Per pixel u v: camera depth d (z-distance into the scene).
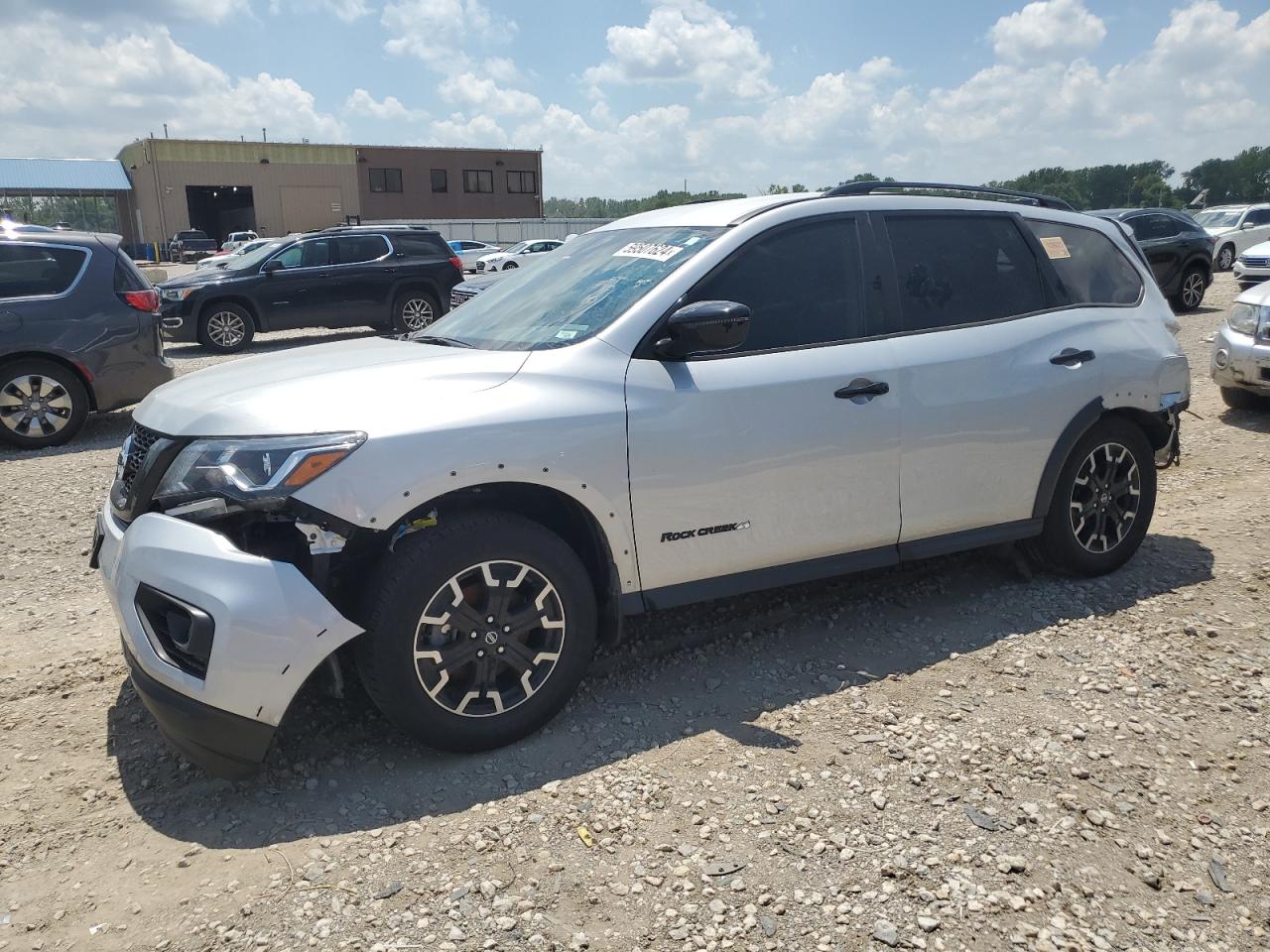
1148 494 4.67
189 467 2.99
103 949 2.38
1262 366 7.66
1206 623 4.16
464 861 2.69
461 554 3.05
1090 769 3.09
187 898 2.56
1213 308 16.31
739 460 3.55
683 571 3.55
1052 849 2.71
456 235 49.91
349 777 3.12
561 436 3.20
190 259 51.56
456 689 3.18
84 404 8.51
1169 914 2.47
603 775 3.09
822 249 3.90
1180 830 2.80
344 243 15.26
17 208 60.03
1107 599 4.44
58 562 5.28
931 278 4.13
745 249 3.73
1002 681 3.68
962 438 4.05
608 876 2.62
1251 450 7.05
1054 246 4.54
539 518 3.52
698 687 3.69
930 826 2.80
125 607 3.00
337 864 2.68
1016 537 4.38
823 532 3.80
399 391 3.14
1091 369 4.37
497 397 3.18
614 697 3.62
